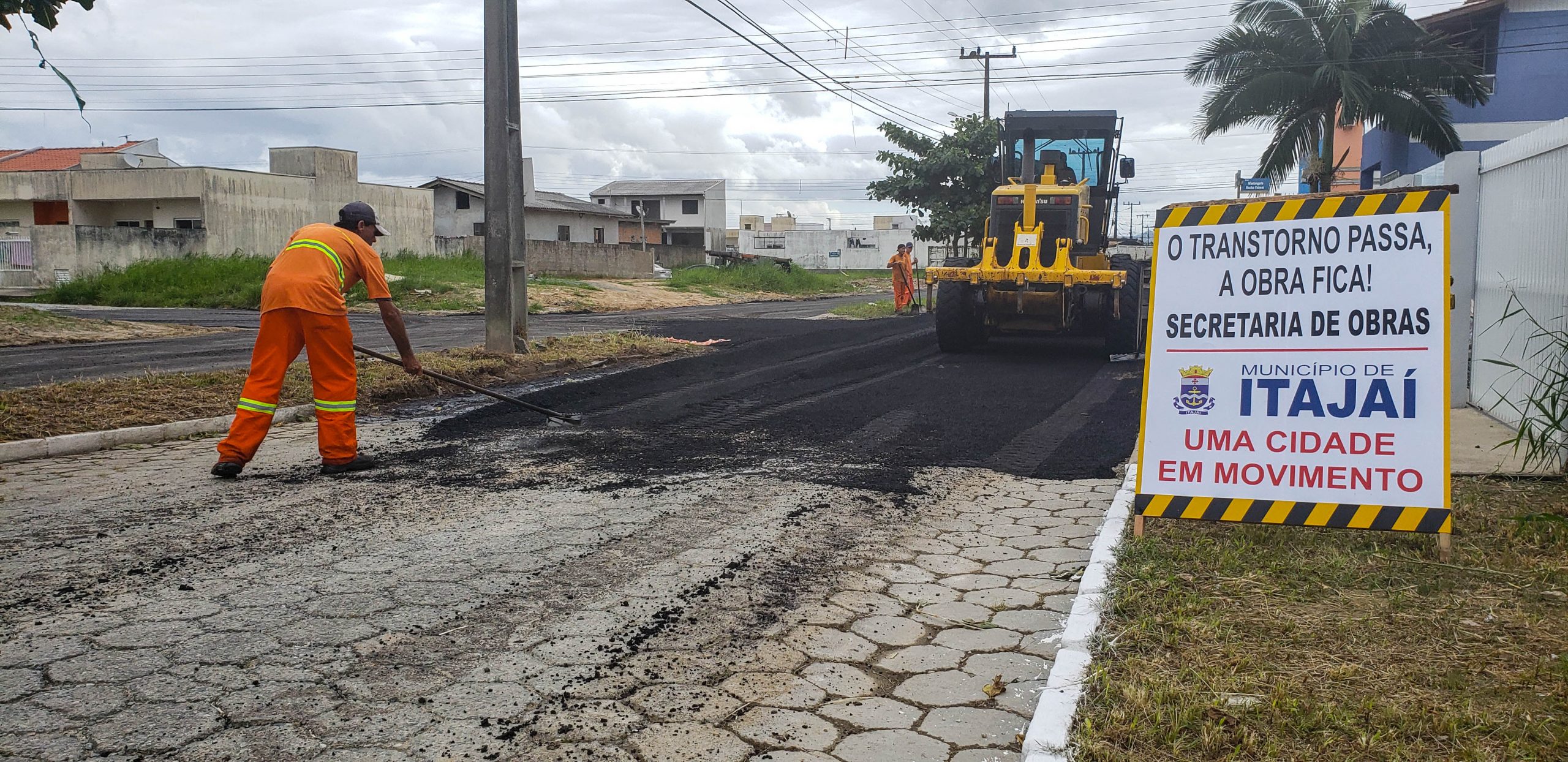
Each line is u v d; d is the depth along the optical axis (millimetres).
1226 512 4547
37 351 13133
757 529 5094
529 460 6785
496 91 11445
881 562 4621
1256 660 3201
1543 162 6582
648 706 3107
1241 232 4602
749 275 39406
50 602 3904
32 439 6773
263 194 39875
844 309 24000
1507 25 24969
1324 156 24000
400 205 45625
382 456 6852
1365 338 4395
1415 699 2908
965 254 27422
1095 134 14516
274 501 5547
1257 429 4523
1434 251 4336
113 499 5535
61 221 41188
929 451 7141
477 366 10508
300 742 2838
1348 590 3857
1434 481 4266
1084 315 13438
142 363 11719
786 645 3625
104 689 3148
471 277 28703
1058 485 6164
